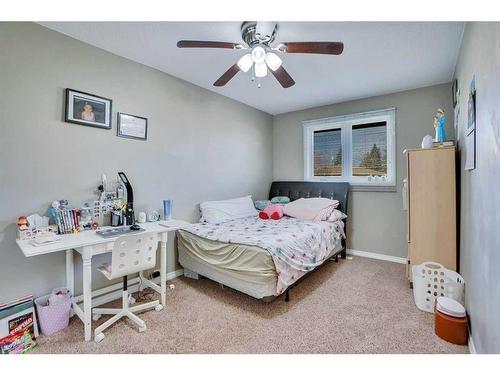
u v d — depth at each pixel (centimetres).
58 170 201
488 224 131
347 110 378
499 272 113
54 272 201
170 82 285
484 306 138
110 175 234
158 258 275
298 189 412
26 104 185
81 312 183
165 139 281
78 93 211
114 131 237
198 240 262
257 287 211
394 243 342
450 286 201
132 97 250
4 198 177
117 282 237
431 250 240
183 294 245
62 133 203
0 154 175
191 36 207
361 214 368
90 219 215
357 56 238
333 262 338
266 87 323
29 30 186
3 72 175
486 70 133
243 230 266
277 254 211
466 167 185
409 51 229
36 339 173
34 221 185
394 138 339
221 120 352
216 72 280
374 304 223
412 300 230
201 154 324
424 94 318
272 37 194
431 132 313
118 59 239
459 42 212
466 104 193
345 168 384
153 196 270
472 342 160
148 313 208
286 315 205
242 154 391
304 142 420
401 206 337
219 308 217
